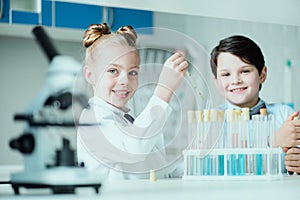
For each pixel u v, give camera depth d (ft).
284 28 6.10
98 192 2.32
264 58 5.89
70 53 5.31
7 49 7.68
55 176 2.22
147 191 2.54
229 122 3.86
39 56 7.89
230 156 3.84
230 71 5.66
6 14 5.07
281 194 2.71
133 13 5.33
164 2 5.42
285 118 5.94
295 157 5.22
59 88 2.86
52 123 2.44
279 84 5.98
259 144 3.88
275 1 6.06
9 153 4.93
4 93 7.66
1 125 5.92
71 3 5.28
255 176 3.81
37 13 5.21
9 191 2.59
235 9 5.78
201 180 3.85
